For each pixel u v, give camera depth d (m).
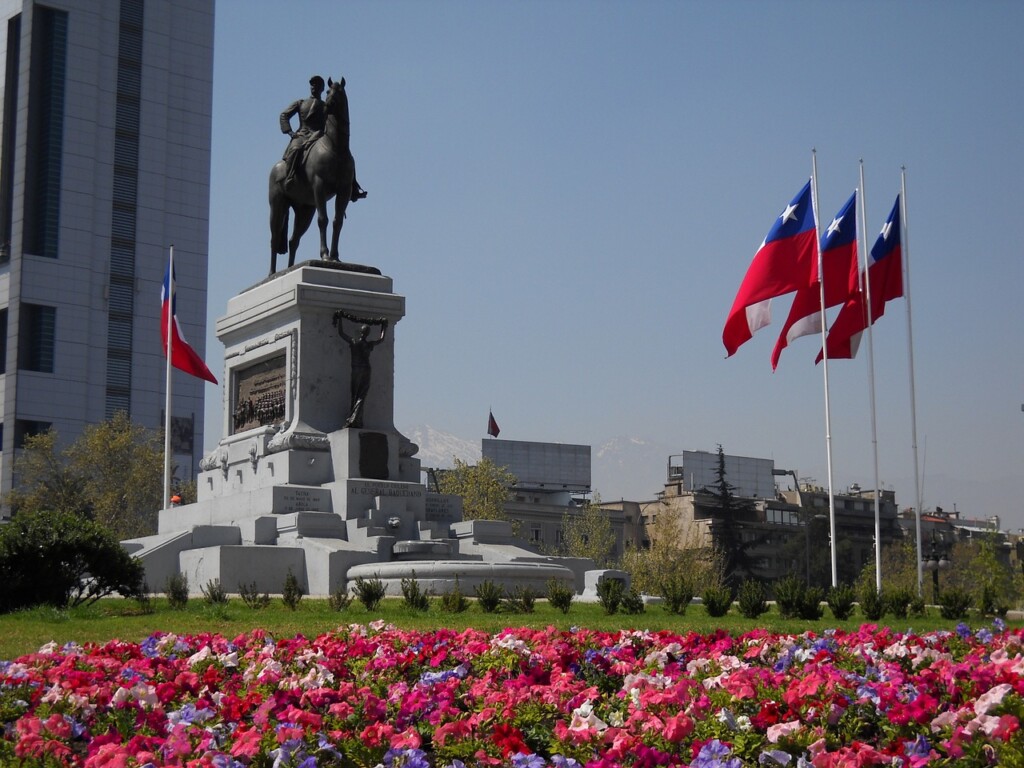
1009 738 8.77
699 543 101.38
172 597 26.88
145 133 146.75
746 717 10.07
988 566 68.06
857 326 40.97
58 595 26.19
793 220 39.50
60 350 137.25
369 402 37.88
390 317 38.38
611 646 15.59
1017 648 14.88
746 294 39.53
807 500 118.12
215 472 39.97
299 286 37.19
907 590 29.08
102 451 85.81
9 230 139.75
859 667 13.55
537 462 122.19
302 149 39.78
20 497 86.31
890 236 41.34
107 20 145.62
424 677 12.51
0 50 145.00
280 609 26.00
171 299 47.00
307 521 34.81
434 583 31.39
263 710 10.25
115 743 9.74
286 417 37.53
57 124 140.75
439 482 89.69
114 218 143.25
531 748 9.99
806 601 26.77
